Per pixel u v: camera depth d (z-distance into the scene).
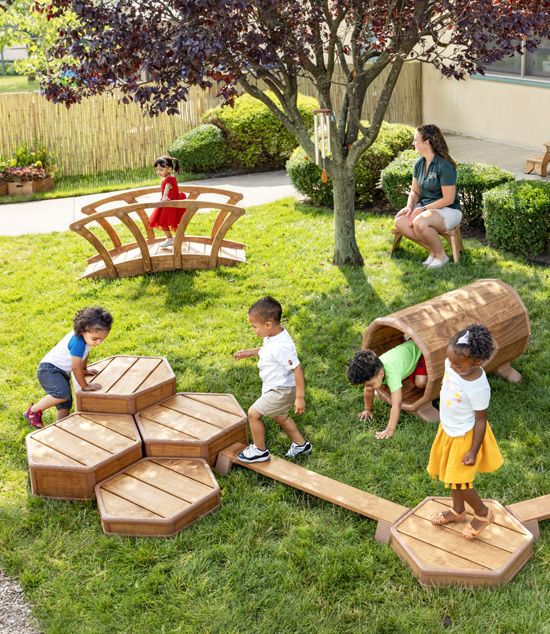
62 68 8.41
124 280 9.32
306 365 7.16
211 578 4.72
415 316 6.18
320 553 4.88
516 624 4.25
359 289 8.68
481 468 4.73
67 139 15.69
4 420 6.46
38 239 11.05
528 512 5.00
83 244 10.73
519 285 8.52
